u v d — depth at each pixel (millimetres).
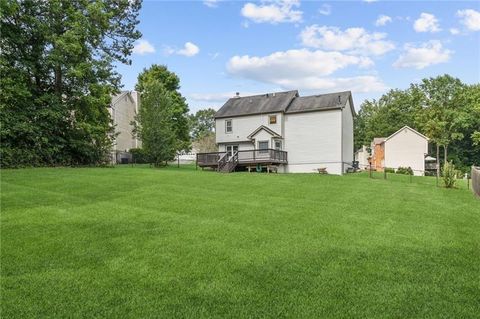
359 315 4312
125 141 45344
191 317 4305
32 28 23750
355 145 77812
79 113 26406
